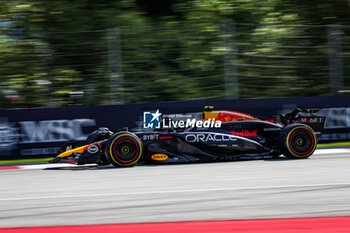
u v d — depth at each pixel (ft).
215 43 102.42
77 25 104.17
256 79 105.09
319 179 41.88
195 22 107.24
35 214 31.50
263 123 56.49
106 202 34.58
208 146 54.39
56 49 102.68
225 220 28.63
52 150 67.31
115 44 84.23
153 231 26.50
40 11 102.12
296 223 27.50
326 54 107.55
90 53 96.27
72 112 68.13
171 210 31.58
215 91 101.04
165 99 100.48
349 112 75.20
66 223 28.89
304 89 104.53
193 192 37.40
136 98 98.84
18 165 62.39
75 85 96.17
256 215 29.68
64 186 42.11
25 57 98.02
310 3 112.37
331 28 85.97
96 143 53.31
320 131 58.90
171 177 45.24
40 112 67.00
